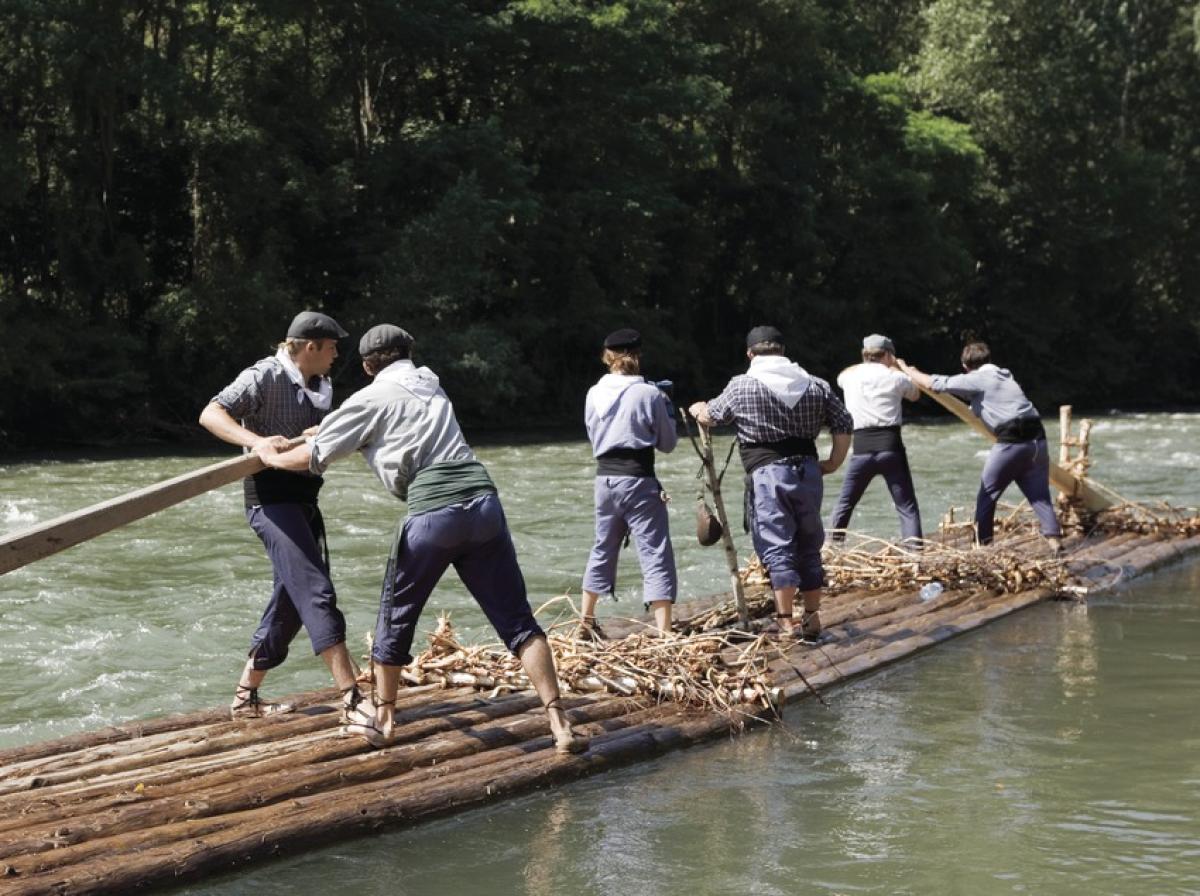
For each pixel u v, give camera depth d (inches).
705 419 294.2
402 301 1213.1
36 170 1151.0
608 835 187.3
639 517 273.4
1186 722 243.8
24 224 1163.3
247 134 1162.0
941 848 181.8
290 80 1314.0
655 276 1609.3
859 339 1712.6
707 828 189.9
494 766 207.8
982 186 1795.0
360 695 214.4
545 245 1393.9
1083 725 242.4
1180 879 170.7
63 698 276.2
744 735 237.3
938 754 225.0
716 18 1569.9
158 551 458.0
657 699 248.7
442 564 207.2
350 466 788.6
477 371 1213.1
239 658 309.7
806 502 290.0
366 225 1306.6
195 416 1173.7
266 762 200.7
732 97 1611.7
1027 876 171.6
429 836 187.0
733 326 1711.4
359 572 418.9
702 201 1619.1
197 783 191.3
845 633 307.7
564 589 389.7
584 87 1396.4
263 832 176.6
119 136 1193.4
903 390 377.7
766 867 175.0
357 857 178.9
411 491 206.2
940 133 1672.0
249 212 1195.9
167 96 1065.5
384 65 1363.2
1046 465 401.7
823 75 1624.0
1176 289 2038.6
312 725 220.8
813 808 198.2
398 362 212.1
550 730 226.8
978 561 367.6
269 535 213.8
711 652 267.1
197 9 1205.1
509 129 1386.6
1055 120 1780.3
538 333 1347.2
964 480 697.0
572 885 169.5
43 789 188.2
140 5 1125.7
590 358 1485.0
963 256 1699.1
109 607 362.6
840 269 1701.5
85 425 1103.6
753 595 333.4
